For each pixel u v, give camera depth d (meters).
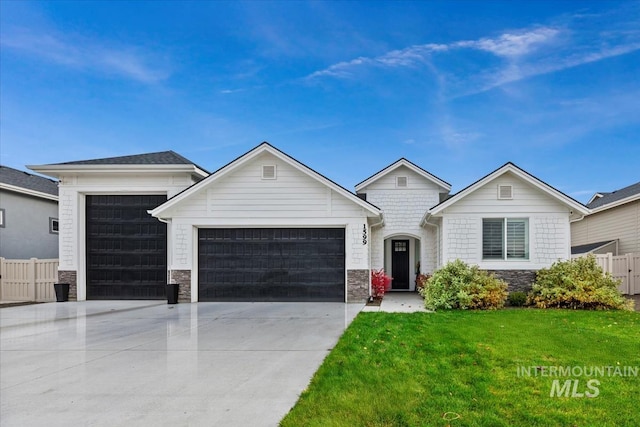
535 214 13.26
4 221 17.06
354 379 5.11
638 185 20.38
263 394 4.77
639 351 6.39
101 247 14.99
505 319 9.55
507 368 5.53
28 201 18.06
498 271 13.21
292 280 13.81
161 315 10.98
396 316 10.20
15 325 9.65
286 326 9.14
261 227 13.94
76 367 6.02
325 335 8.11
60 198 14.84
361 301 13.47
